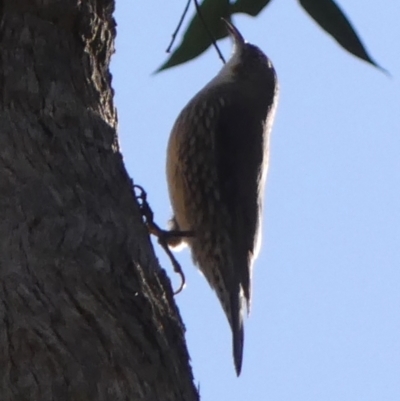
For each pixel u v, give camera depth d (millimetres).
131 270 6891
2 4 7879
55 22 8008
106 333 6395
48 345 6203
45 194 6938
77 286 6555
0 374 6090
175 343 6836
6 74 7543
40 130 7340
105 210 7102
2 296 6363
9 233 6676
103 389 6152
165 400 6355
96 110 7902
